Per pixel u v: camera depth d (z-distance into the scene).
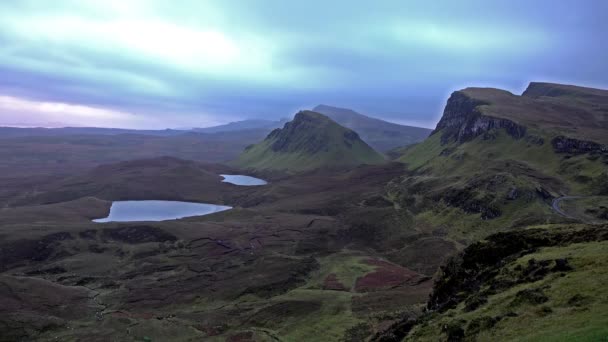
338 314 99.38
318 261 154.38
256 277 134.50
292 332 92.50
